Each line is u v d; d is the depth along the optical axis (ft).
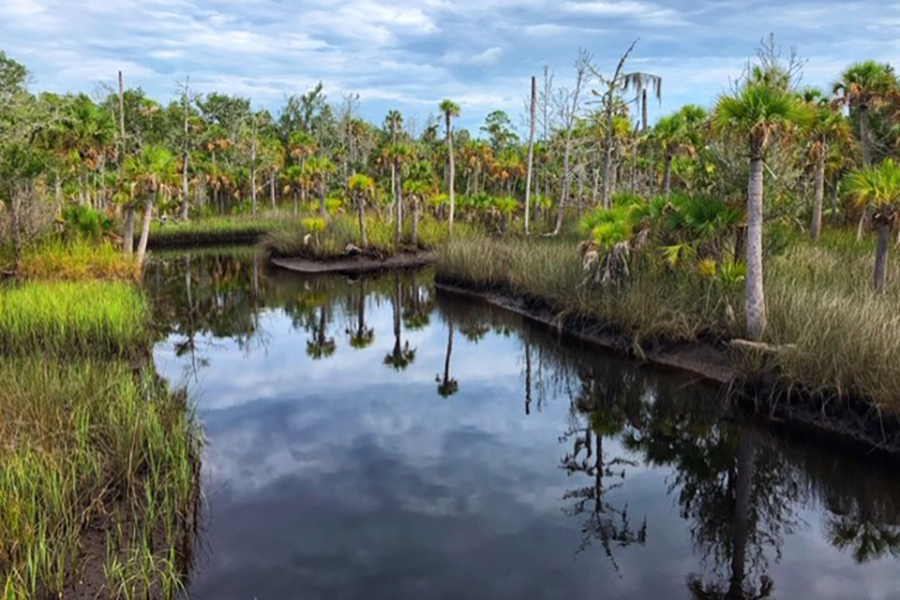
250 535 20.88
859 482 25.39
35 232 61.87
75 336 38.45
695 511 23.36
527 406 35.68
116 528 19.65
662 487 25.48
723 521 22.71
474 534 21.22
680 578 18.85
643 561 19.72
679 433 31.53
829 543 21.16
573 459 28.12
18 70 64.85
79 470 21.36
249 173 166.40
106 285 51.26
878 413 25.85
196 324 59.77
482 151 152.05
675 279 42.88
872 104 63.62
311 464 27.04
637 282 43.96
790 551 20.65
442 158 158.51
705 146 43.34
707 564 19.71
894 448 25.35
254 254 111.86
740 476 26.48
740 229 39.45
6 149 60.13
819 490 25.17
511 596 17.67
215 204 174.19
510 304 61.87
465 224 105.81
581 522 22.20
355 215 118.11
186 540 20.20
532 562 19.54
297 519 22.07
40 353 32.32
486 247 72.08
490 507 23.25
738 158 39.01
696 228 38.24
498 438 30.68
